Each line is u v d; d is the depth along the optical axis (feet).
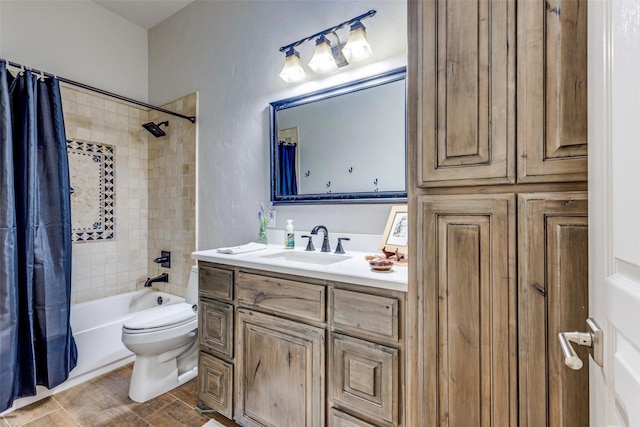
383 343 3.48
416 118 3.06
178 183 8.41
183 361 6.78
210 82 7.77
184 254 8.23
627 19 1.47
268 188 6.70
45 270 5.98
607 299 1.71
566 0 2.36
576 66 2.33
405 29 5.08
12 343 5.42
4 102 5.57
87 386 6.32
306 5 6.17
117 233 8.58
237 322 4.83
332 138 5.82
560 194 2.42
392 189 5.19
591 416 2.07
